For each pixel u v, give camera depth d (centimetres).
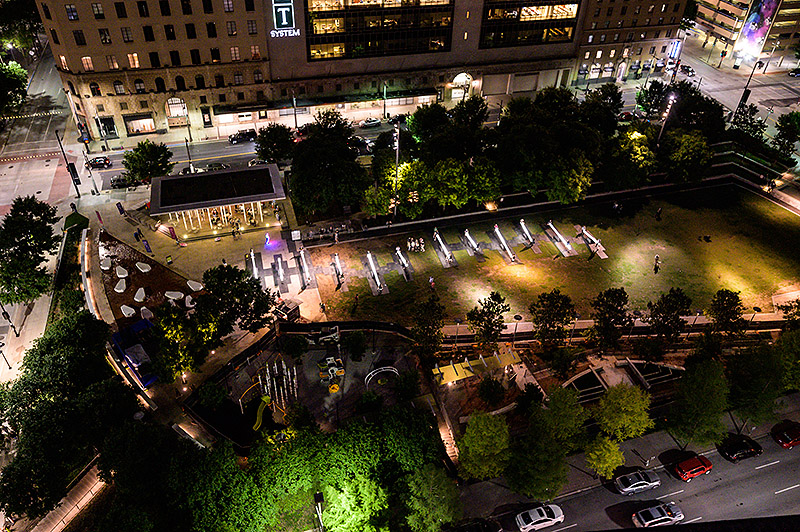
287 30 11469
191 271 8712
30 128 12469
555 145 9469
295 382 7156
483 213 9988
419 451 5819
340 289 8500
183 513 5575
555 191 9500
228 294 7169
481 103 11256
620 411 6212
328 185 8981
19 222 8250
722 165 11500
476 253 9238
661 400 7194
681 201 10644
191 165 10544
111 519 5300
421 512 5509
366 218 9806
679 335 8019
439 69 12950
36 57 15875
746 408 6656
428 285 8625
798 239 9856
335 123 10738
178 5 10650
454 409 6981
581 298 8500
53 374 6662
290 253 9112
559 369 7225
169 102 11831
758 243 9744
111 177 10838
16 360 7888
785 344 6869
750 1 15375
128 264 8806
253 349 7506
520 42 13238
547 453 5797
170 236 9381
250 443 6494
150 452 5653
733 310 7262
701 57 16575
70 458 6144
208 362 7412
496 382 6944
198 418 6619
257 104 12175
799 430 6844
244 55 11562
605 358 7638
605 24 13650
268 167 9994
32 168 11081
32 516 5856
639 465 6556
